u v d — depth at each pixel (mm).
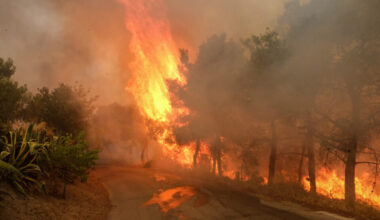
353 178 10523
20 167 8180
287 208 9305
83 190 11492
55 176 9438
